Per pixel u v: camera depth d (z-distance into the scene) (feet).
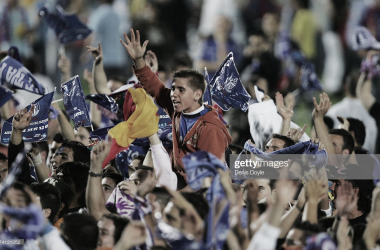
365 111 92.84
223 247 45.78
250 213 48.14
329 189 61.87
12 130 59.67
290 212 51.08
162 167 59.77
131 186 56.54
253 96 100.42
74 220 49.24
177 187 61.46
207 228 45.29
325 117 86.07
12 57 73.56
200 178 49.29
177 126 62.08
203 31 168.96
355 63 168.04
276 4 174.19
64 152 66.49
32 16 163.12
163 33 134.62
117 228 50.21
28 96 90.99
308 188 51.13
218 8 168.96
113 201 58.65
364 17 165.37
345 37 169.89
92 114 79.00
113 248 49.80
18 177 59.47
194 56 156.97
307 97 142.31
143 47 64.44
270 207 46.14
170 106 64.69
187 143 61.16
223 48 140.97
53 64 151.53
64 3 162.09
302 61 91.81
